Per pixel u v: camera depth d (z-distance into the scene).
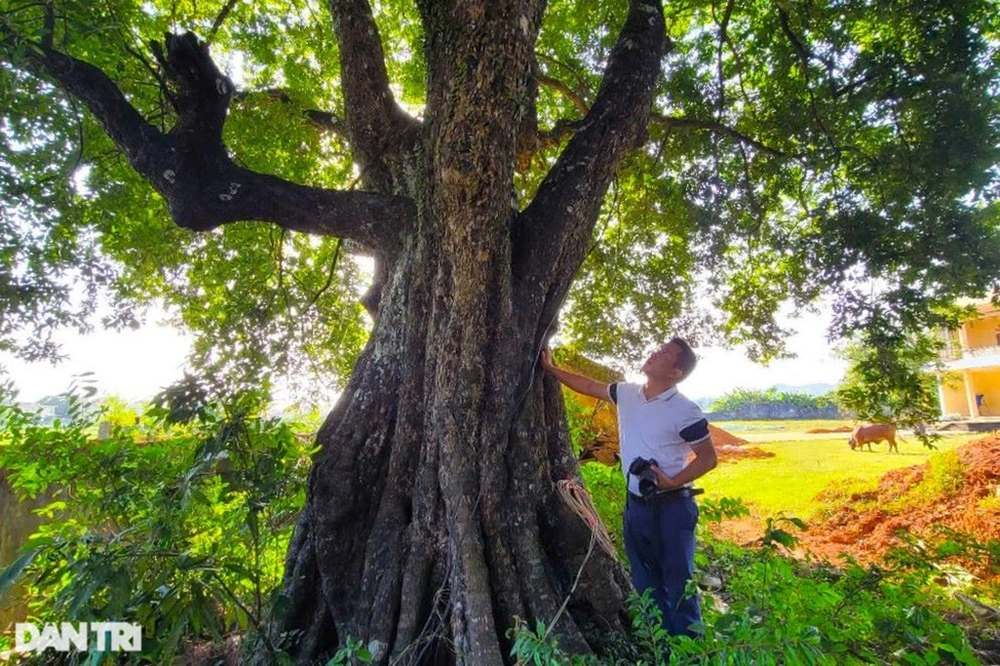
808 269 6.73
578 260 3.93
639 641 3.22
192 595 2.86
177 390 2.99
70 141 5.02
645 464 3.34
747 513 4.66
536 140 4.69
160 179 3.69
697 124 6.66
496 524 3.35
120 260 7.02
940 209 5.20
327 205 3.96
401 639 3.17
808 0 5.93
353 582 3.56
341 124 6.69
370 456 3.73
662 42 4.08
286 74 7.50
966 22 5.09
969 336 26.08
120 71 5.42
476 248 3.16
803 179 6.90
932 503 10.23
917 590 3.29
